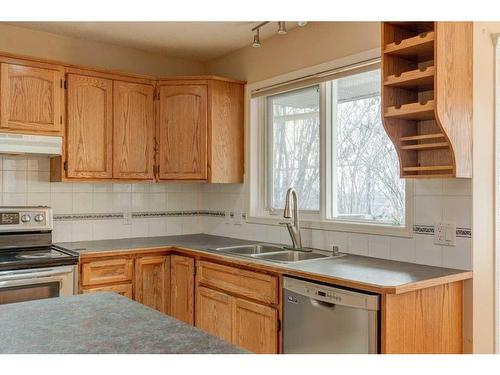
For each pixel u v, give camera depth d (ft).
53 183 11.27
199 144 11.67
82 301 5.17
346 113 9.86
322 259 8.54
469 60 7.33
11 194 10.67
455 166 7.05
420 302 6.66
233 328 9.09
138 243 11.29
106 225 12.09
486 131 7.55
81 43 11.59
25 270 8.79
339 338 6.81
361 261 8.31
